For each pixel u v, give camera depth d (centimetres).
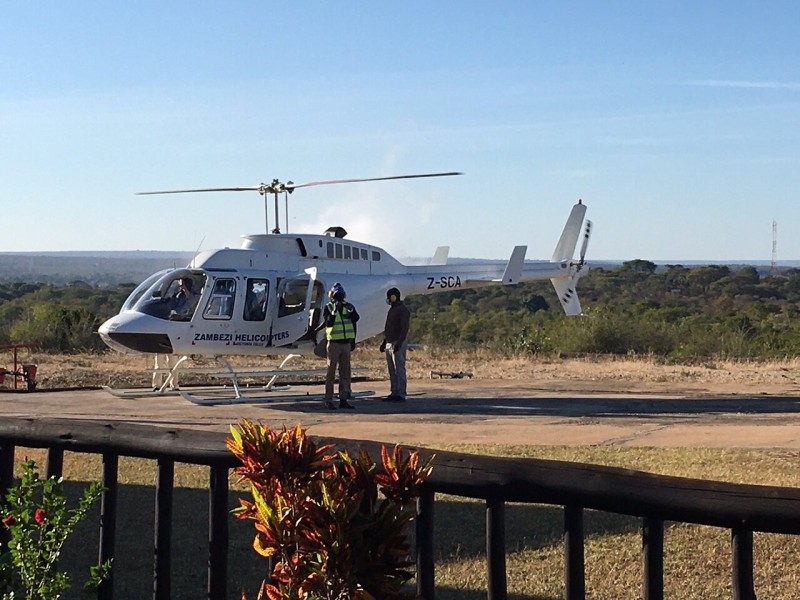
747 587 326
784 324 4731
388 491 354
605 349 3656
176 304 1798
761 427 1437
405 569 394
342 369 1722
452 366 2827
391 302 1838
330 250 1969
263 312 1847
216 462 420
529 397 1927
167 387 1970
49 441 465
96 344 3384
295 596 351
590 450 1178
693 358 3272
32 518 434
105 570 438
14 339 3334
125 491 977
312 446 359
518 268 2292
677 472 1024
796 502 315
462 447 1208
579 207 2530
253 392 1977
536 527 838
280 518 352
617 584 704
